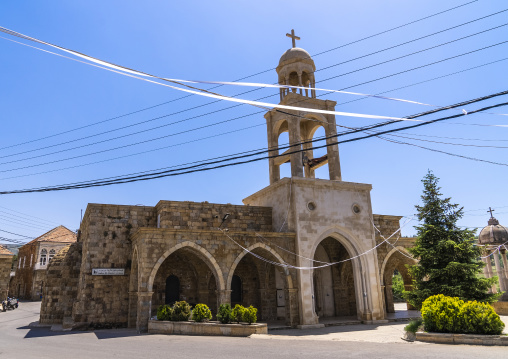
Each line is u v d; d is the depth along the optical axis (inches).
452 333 571.8
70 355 504.7
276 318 1093.8
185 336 725.9
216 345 580.1
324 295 1213.7
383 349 505.0
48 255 2340.1
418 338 600.7
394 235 1233.4
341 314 1207.6
